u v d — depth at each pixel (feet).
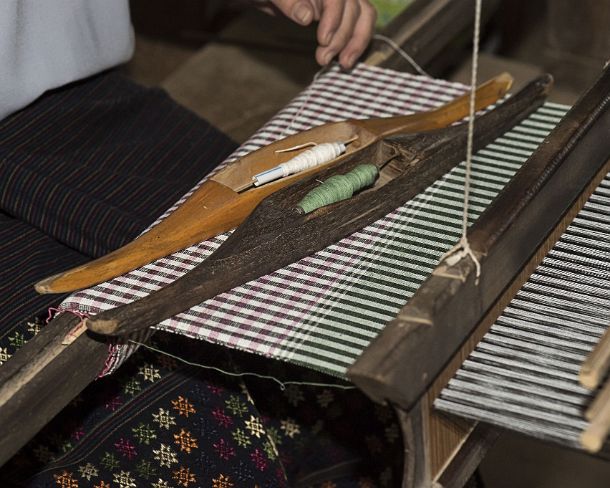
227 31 10.12
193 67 9.75
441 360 3.59
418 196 4.64
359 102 5.34
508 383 3.72
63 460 5.10
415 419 3.56
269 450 5.08
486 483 6.47
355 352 3.92
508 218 3.84
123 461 5.10
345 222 4.39
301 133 4.72
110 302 4.13
